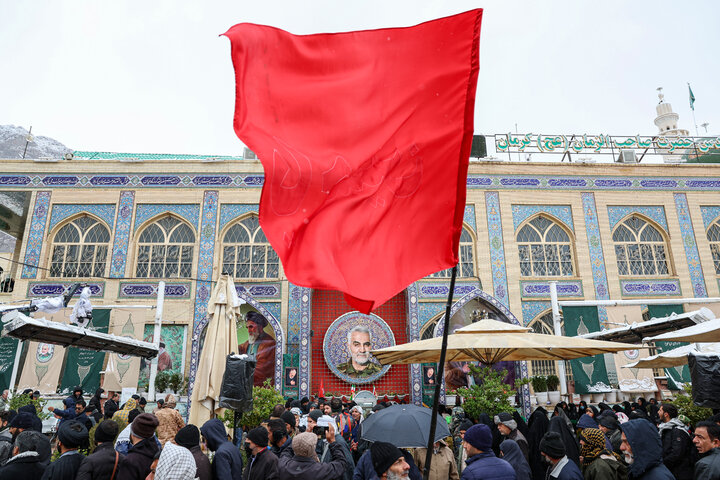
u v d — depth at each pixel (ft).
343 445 18.28
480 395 40.83
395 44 13.61
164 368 59.16
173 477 12.64
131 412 22.18
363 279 12.25
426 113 13.16
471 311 62.69
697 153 73.36
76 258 63.26
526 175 67.72
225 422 32.14
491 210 66.23
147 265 63.41
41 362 53.06
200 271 62.64
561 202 67.26
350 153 13.09
